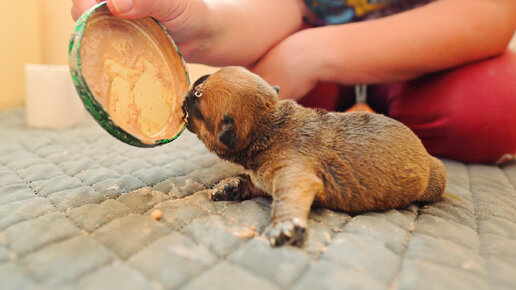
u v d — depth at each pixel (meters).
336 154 0.30
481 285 0.24
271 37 0.45
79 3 0.34
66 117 0.53
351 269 0.24
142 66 0.32
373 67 0.43
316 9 0.49
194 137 0.49
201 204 0.30
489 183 0.39
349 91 0.55
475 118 0.42
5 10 0.61
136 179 0.34
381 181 0.30
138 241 0.26
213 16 0.38
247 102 0.31
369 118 0.32
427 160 0.32
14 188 0.32
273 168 0.30
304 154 0.30
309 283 0.23
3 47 0.62
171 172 0.36
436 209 0.32
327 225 0.28
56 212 0.29
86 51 0.29
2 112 0.60
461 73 0.44
